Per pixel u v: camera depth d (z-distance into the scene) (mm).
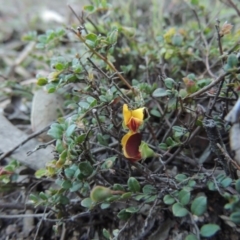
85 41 94
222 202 91
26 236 105
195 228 84
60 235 102
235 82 87
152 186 89
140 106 90
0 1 222
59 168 87
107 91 91
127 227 96
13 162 103
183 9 161
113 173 95
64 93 121
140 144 86
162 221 94
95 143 96
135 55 124
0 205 106
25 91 133
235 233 88
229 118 75
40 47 113
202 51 119
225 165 87
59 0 219
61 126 86
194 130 100
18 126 129
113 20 143
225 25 95
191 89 92
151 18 159
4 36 189
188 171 98
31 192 109
